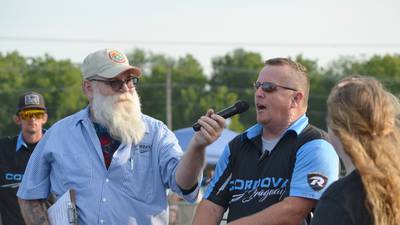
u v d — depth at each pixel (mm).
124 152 5074
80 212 5027
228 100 83188
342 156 3611
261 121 4762
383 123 3393
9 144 7871
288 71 4754
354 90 3463
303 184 4531
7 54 78938
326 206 3400
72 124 5246
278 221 4492
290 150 4664
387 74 80000
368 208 3305
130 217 5031
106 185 5047
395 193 3287
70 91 76438
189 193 4953
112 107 5074
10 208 7793
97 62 5141
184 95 83812
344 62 85062
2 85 74750
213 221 4855
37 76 76750
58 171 5164
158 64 89250
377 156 3338
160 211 5133
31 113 7793
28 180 5285
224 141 14102
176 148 5184
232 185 4875
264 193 4668
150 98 84312
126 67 5125
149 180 5129
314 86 79312
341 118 3438
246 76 93750
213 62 95750
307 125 4770
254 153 4816
